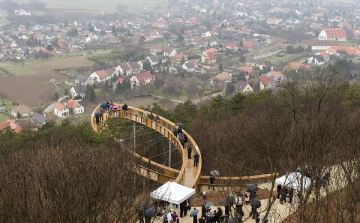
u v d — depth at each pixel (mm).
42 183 36188
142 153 66375
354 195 33375
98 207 34344
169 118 86688
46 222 30875
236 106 94125
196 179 49562
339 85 84875
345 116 60906
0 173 42875
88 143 55594
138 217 36562
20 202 33062
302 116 61250
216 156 58812
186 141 57438
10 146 70875
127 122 82500
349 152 39062
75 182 35906
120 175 37125
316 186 35156
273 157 43469
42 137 74188
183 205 42531
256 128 66625
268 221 39062
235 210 36125
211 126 78438
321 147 37406
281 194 43156
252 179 53031
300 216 32969
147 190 42000
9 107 192000
